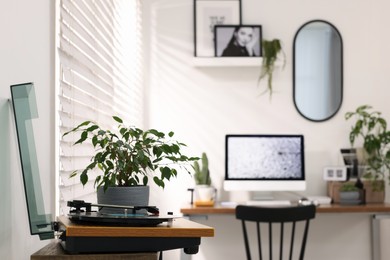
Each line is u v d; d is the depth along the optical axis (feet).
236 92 13.70
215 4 13.70
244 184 12.94
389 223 13.79
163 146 5.87
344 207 11.97
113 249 4.50
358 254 13.74
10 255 5.22
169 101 13.66
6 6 5.12
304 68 13.78
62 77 6.89
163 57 13.70
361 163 13.14
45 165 6.36
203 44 13.62
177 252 13.38
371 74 13.85
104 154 5.71
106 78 9.52
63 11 6.58
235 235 13.60
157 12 13.74
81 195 7.89
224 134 13.67
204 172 12.96
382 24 13.91
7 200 5.14
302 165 13.06
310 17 13.83
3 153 5.04
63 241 5.01
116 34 10.54
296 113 13.75
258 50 13.53
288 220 10.97
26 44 5.69
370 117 13.17
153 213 5.07
